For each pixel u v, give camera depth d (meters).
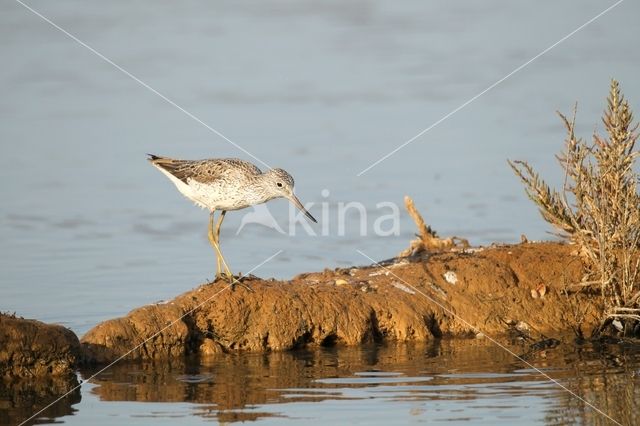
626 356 12.99
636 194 13.91
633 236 13.91
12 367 12.18
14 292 15.23
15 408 11.23
